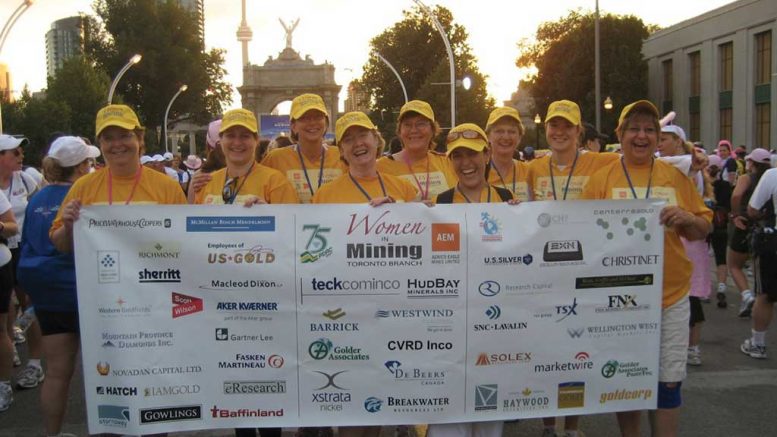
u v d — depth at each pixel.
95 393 3.66
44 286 4.17
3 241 5.48
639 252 3.75
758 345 6.63
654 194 4.02
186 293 3.64
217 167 5.50
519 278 3.68
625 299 3.76
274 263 3.63
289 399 3.69
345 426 3.74
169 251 3.62
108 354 3.63
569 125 5.22
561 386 3.75
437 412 3.71
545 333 3.72
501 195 4.04
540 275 3.69
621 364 3.79
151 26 64.69
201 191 4.43
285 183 4.30
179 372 3.66
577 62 47.69
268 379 3.68
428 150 5.50
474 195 4.04
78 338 4.36
